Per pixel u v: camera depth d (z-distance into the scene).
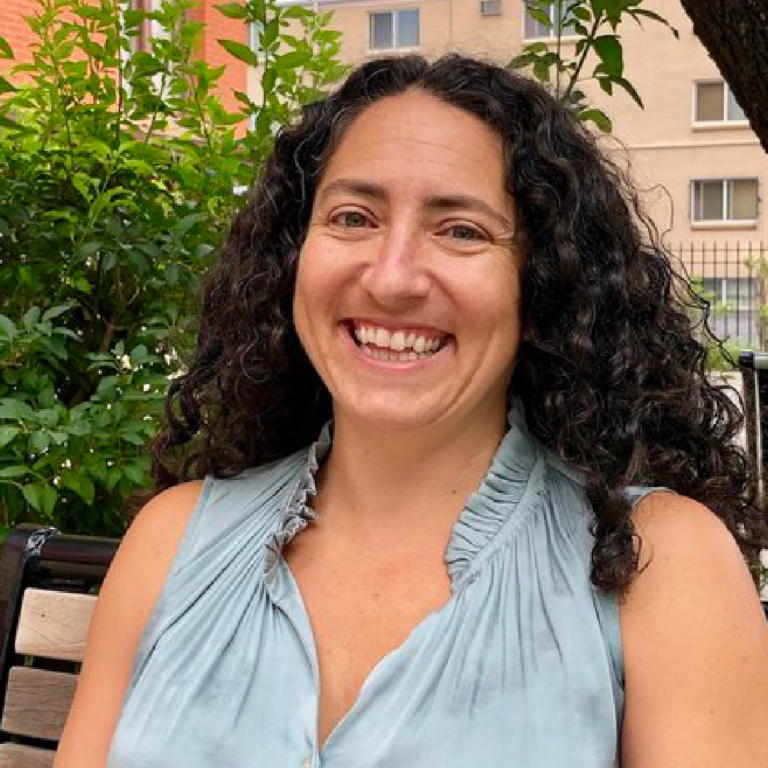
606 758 1.36
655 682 1.40
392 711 1.39
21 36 6.71
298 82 3.04
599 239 1.57
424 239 1.48
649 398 1.59
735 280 15.80
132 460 2.56
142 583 1.67
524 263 1.53
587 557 1.46
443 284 1.46
